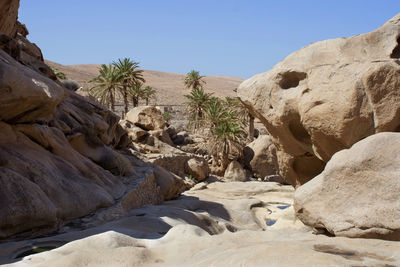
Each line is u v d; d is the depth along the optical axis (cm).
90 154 1185
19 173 707
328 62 991
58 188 762
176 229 522
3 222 585
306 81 1023
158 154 2642
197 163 2789
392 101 896
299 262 342
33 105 788
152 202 1381
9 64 743
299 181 1266
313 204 644
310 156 1196
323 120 969
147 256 433
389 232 550
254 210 1698
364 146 614
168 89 10162
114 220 816
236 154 3167
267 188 2423
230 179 2955
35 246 538
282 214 1228
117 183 1081
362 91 912
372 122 916
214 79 13212
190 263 404
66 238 579
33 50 1535
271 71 1127
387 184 573
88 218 778
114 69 3328
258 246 403
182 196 1845
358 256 388
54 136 957
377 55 962
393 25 993
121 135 1930
